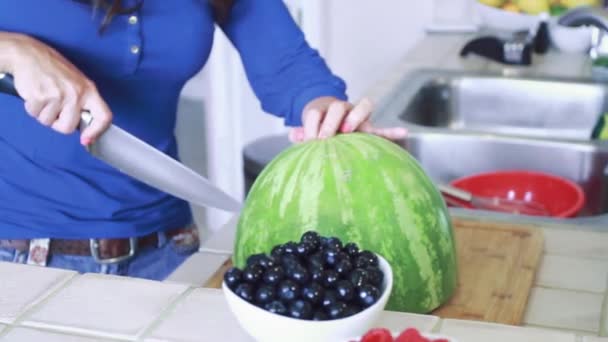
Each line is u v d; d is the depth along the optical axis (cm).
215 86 262
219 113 265
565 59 209
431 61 210
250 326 72
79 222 123
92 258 125
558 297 107
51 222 123
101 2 113
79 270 125
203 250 119
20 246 123
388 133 117
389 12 249
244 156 170
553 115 196
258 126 267
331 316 70
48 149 119
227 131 267
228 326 80
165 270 133
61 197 122
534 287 109
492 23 225
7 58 101
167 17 120
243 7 135
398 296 97
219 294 86
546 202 155
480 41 211
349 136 103
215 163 273
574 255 117
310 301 70
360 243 95
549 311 103
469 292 105
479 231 121
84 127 101
